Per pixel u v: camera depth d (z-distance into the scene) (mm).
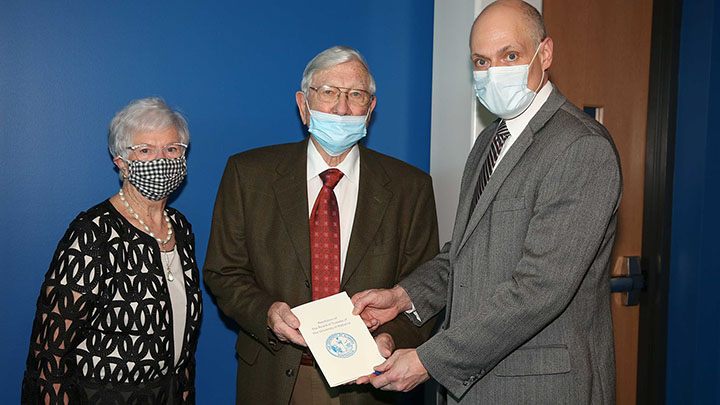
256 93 2029
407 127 2299
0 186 1729
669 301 2539
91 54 1797
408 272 1729
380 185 1718
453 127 2230
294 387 1632
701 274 2441
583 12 2311
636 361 2611
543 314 1221
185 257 1620
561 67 2271
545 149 1279
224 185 1728
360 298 1553
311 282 1614
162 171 1493
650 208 2551
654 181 2535
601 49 2371
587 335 1299
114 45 1821
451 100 2234
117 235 1446
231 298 1638
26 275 1771
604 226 1212
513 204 1305
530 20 1331
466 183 1575
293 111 2094
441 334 1324
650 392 2570
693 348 2463
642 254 2582
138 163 1477
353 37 2176
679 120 2490
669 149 2486
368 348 1448
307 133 2119
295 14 2070
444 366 1301
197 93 1942
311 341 1447
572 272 1205
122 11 1824
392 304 1613
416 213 1760
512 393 1289
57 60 1761
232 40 1979
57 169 1787
